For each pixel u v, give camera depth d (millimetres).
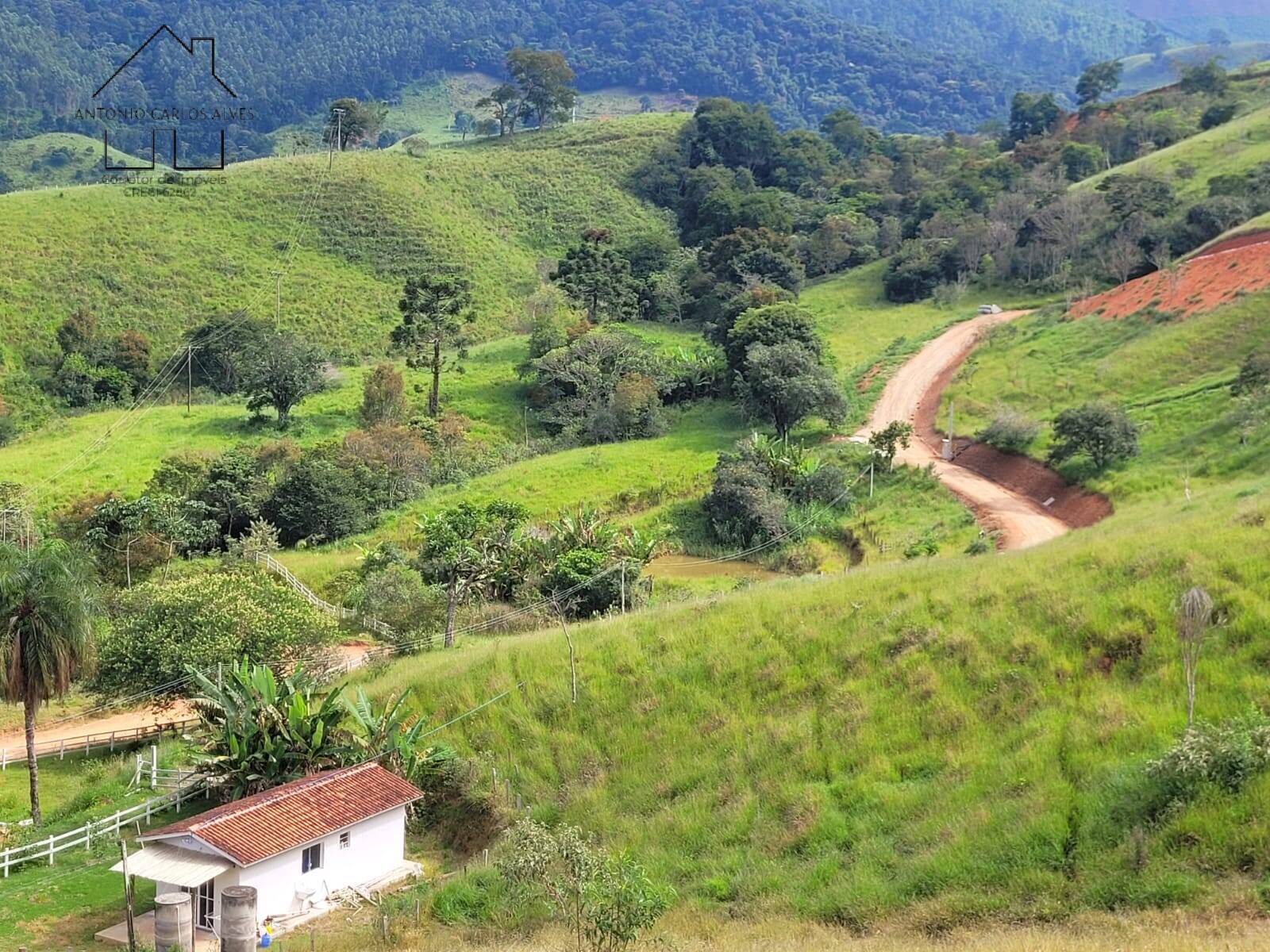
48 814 40375
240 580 51000
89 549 65875
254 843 29766
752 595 44938
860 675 35969
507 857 25766
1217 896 23234
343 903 31312
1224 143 146000
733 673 38594
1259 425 66000
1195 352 85125
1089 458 71688
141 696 46281
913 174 177875
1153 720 28891
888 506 74438
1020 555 42281
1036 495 72062
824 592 42656
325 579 67375
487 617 58250
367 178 162375
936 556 57500
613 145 193250
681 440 92438
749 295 114500
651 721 37719
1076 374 89625
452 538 59969
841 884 27219
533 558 61656
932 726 32469
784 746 33812
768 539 72062
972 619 36594
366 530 77875
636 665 40906
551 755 37750
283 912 30438
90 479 83500
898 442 83312
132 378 111625
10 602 38125
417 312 104312
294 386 95938
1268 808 24719
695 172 177625
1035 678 32688
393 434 88000
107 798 40281
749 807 31562
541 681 41500
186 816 37625
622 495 80250
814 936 25234
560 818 34438
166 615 47844
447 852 35062
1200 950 20531
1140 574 36062
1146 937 22094
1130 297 101875
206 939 28828
